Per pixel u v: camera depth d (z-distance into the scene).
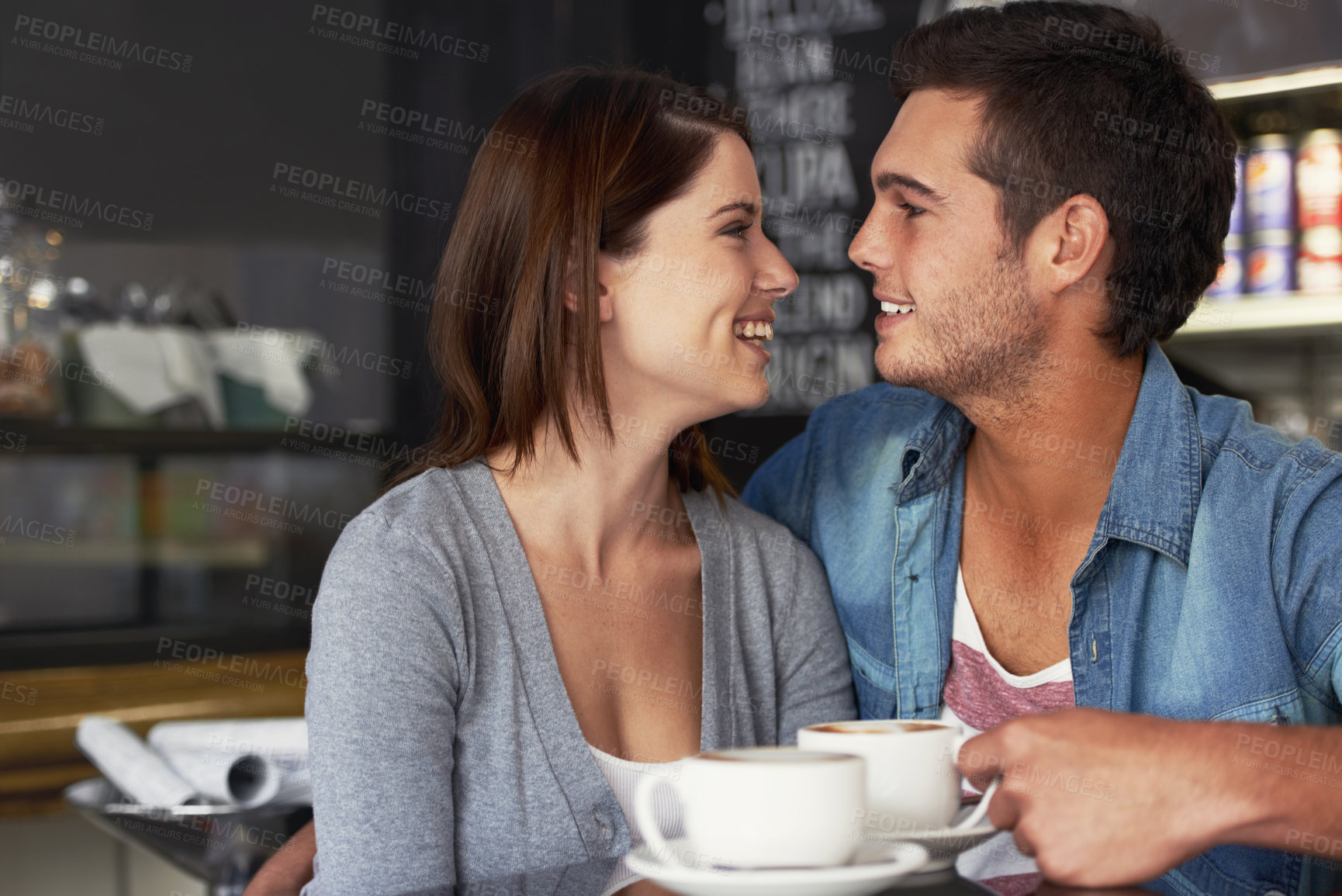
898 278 1.08
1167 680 0.98
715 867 0.61
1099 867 0.67
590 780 0.91
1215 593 0.96
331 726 0.83
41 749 1.99
